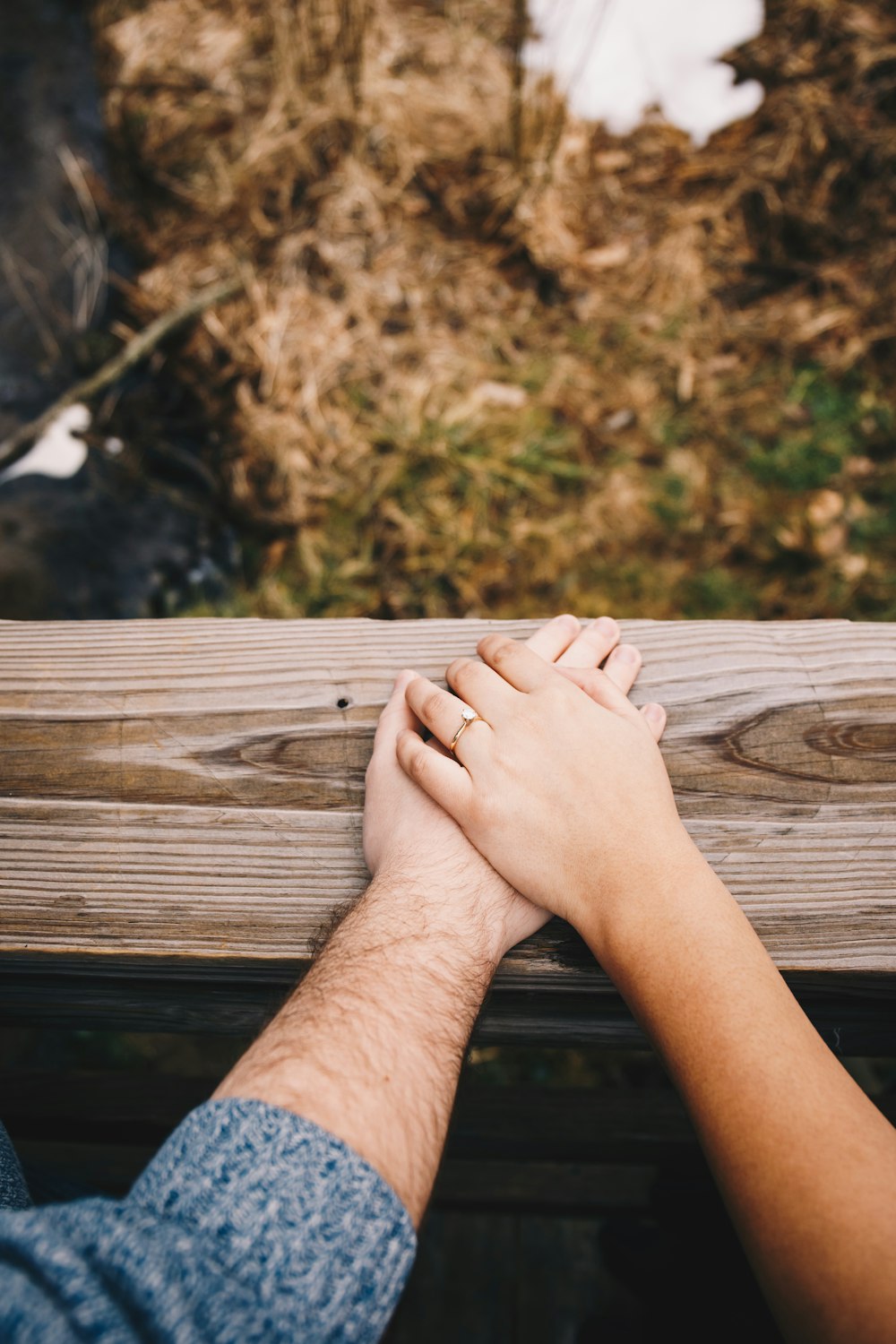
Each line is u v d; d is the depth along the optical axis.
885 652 0.45
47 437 1.14
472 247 1.25
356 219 1.24
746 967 0.34
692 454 1.17
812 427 1.18
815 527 1.11
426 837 0.40
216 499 1.14
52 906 0.41
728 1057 0.33
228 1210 0.28
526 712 0.41
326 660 0.45
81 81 1.31
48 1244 0.26
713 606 1.11
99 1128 0.61
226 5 1.31
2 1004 0.46
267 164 1.23
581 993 0.42
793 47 1.32
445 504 1.12
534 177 1.25
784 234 1.27
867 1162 0.30
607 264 1.26
